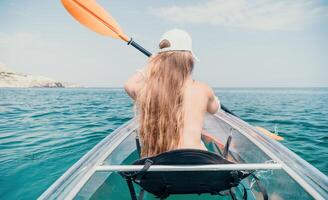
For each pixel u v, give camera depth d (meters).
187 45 1.27
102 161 1.43
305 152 4.12
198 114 1.20
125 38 2.60
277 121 7.62
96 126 6.43
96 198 1.33
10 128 6.19
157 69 1.23
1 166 3.38
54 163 3.51
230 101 18.22
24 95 27.02
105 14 2.68
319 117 8.54
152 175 1.12
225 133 2.55
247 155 1.91
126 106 12.57
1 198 2.54
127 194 1.73
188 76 1.25
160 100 1.18
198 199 1.72
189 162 1.08
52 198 1.02
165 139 1.16
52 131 5.74
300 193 1.21
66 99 19.38
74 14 2.55
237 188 1.87
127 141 2.02
